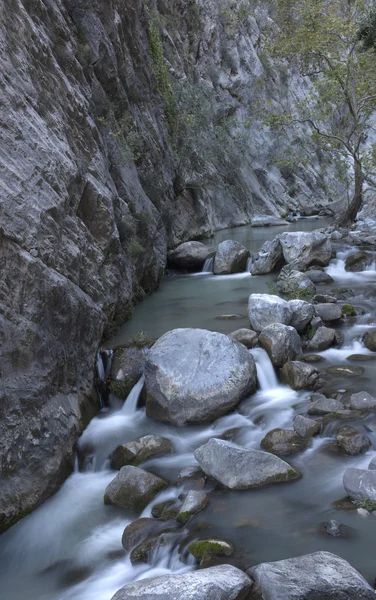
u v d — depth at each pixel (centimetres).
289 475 550
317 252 1571
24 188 622
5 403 508
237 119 4412
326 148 2441
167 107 2612
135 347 880
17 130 652
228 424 690
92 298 860
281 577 386
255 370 779
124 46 1770
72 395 684
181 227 2705
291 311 998
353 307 1120
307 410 691
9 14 756
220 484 552
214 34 4603
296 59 2459
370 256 1545
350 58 2169
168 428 703
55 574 472
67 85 931
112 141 1382
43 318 604
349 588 374
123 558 481
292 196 4853
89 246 865
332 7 2281
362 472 513
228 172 3984
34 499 536
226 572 395
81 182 860
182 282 1634
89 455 649
